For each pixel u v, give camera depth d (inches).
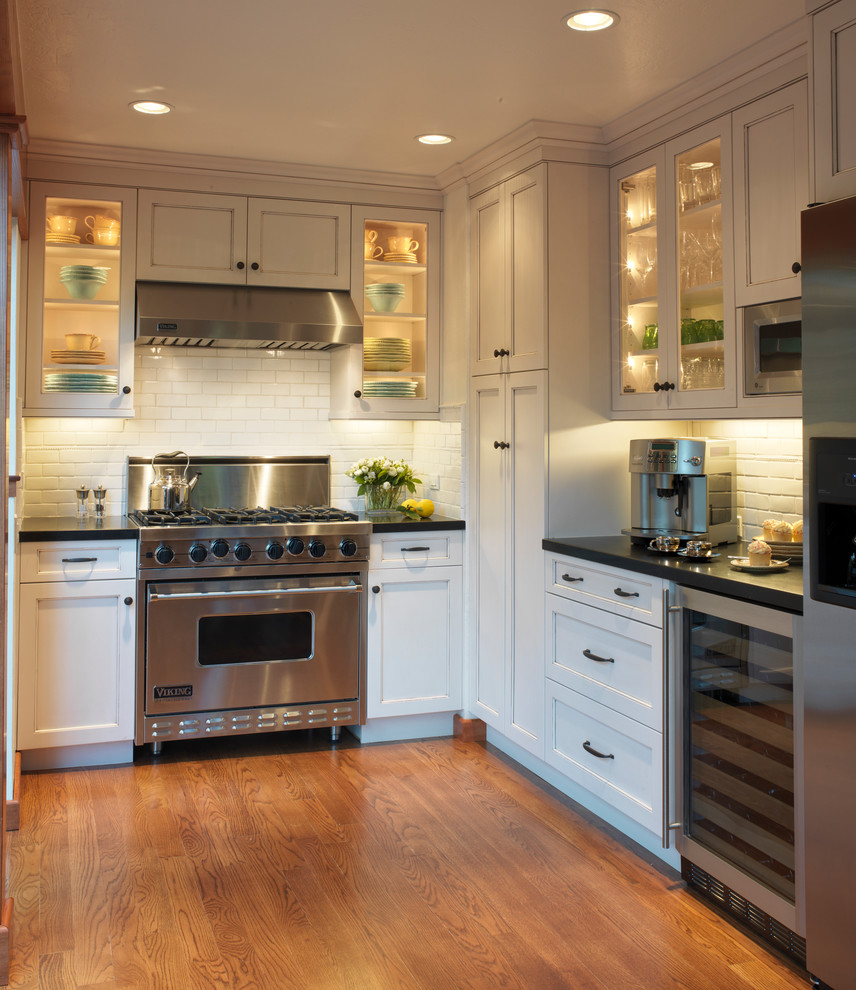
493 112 136.6
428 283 174.6
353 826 129.3
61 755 150.1
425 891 111.0
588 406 145.9
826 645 87.2
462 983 92.6
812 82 90.4
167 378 173.6
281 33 110.8
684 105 127.5
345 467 185.5
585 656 131.3
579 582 133.8
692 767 111.5
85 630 147.1
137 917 104.7
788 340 111.5
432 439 182.1
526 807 136.6
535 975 94.0
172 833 126.4
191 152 156.2
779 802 96.0
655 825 116.0
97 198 155.3
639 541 136.3
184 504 171.8
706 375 125.7
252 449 179.2
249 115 138.7
